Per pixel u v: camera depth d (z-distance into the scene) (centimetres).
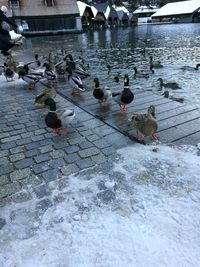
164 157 165
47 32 1533
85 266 100
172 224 116
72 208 129
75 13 1589
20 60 596
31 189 143
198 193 133
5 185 147
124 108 242
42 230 117
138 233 112
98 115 236
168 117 221
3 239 113
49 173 157
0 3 1405
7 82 376
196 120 213
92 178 150
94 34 1590
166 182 142
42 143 192
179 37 1165
